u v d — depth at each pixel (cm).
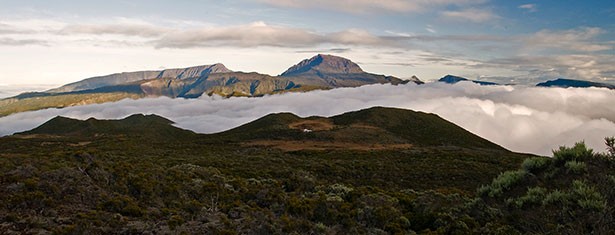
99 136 14425
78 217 1292
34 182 1487
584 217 1004
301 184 2817
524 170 1378
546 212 1104
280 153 8419
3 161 1909
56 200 1434
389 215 1527
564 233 967
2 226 1167
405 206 1736
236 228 1322
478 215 1320
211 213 1535
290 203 1677
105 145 10188
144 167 2283
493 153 9219
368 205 1688
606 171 1200
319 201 1698
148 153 7219
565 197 1095
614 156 1254
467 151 9231
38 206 1361
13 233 1127
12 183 1494
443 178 4622
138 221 1351
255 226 1317
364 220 1520
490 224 1176
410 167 5616
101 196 1547
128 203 1527
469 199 1580
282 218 1428
